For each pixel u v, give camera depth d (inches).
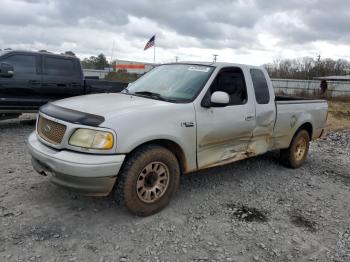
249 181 221.1
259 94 210.5
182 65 202.2
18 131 332.8
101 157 138.4
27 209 157.8
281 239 150.6
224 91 188.1
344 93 1376.7
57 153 142.9
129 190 148.4
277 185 219.1
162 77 197.9
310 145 373.4
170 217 161.2
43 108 167.8
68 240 135.5
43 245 130.6
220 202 183.3
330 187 227.1
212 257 132.3
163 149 157.9
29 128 350.9
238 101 196.1
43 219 149.9
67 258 124.2
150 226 151.3
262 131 213.5
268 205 185.6
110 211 161.9
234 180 220.4
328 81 1466.5
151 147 154.4
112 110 148.6
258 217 169.9
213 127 177.9
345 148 368.8
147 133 148.9
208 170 235.8
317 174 255.0
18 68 327.9
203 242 142.3
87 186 139.3
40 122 163.3
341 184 236.4
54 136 148.8
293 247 145.0
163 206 164.6
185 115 165.2
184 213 166.6
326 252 143.5
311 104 261.4
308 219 173.5
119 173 148.1
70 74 362.9
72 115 146.3
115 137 140.0
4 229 139.3
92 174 136.6
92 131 139.1
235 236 149.3
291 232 157.8
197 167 176.9
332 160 305.0
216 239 145.6
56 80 351.6
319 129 276.7
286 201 194.1
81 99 171.6
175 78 191.5
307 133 263.0
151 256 129.7
